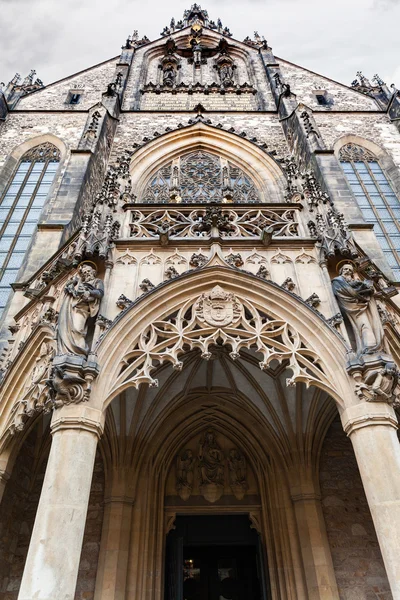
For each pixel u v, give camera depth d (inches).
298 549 463.5
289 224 458.3
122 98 1123.9
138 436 516.7
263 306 378.9
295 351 345.4
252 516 516.4
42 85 1288.1
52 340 373.7
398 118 1054.4
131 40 1461.6
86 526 476.7
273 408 527.5
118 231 436.8
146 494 496.7
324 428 524.7
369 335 335.6
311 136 876.6
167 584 491.2
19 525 474.6
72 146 960.3
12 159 936.9
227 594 571.2
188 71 1321.4
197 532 530.3
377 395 313.0
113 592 421.7
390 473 283.4
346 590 442.6
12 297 561.0
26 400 382.9
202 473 539.5
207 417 567.5
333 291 372.5
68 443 292.0
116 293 380.2
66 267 409.7
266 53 1364.4
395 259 759.7
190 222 454.3
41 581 243.1
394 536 263.1
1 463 384.2
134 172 876.0
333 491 504.4
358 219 706.8
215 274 392.8
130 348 347.3
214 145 940.6
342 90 1264.8
